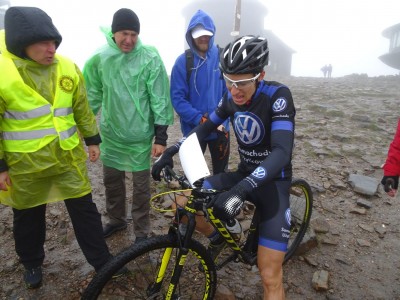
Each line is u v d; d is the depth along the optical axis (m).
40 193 2.28
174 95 3.04
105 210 3.67
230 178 2.37
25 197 2.23
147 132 2.84
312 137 6.06
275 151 1.89
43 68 2.09
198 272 2.72
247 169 2.31
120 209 3.15
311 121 7.02
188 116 3.01
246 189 1.74
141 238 2.99
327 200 3.93
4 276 2.67
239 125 2.15
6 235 3.16
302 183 2.79
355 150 5.30
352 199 3.96
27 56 2.01
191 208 1.91
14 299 2.46
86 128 2.49
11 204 2.27
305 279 2.74
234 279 2.71
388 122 6.95
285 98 1.97
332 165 4.85
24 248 2.47
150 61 2.72
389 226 3.48
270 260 2.05
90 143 2.57
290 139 1.94
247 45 1.81
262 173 1.80
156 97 2.75
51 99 2.14
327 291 2.62
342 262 2.94
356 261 2.97
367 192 4.00
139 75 2.71
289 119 1.96
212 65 3.01
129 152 2.87
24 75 2.02
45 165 2.16
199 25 2.85
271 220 2.11
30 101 2.05
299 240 2.93
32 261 2.54
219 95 3.12
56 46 2.09
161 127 2.79
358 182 4.18
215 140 3.18
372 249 3.13
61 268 2.77
